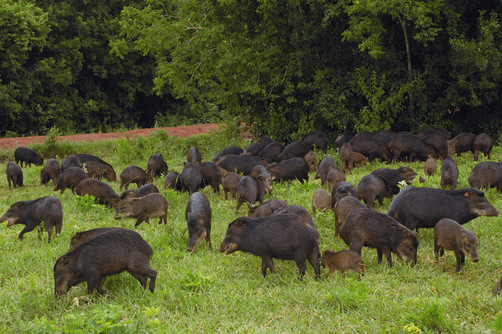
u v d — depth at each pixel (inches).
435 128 765.9
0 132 1441.9
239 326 211.6
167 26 757.3
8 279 270.7
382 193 413.4
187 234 356.8
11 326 207.8
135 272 242.2
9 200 477.4
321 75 810.8
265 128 880.3
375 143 633.0
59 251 313.4
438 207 319.6
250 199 423.8
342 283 251.8
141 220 368.2
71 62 1521.9
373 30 724.0
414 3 706.2
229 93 894.4
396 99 777.6
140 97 1865.2
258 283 263.7
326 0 790.5
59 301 234.4
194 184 486.9
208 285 250.5
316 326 211.8
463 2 773.9
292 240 263.4
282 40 860.0
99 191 441.7
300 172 531.2
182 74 804.6
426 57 802.8
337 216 339.0
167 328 206.5
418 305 217.2
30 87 1422.2
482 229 339.0
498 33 757.9
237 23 850.8
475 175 439.8
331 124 810.2
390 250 279.0
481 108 839.1
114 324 194.5
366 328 204.7
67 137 1026.1
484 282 253.1
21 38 1312.7
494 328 184.1
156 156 609.0
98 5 1604.3
